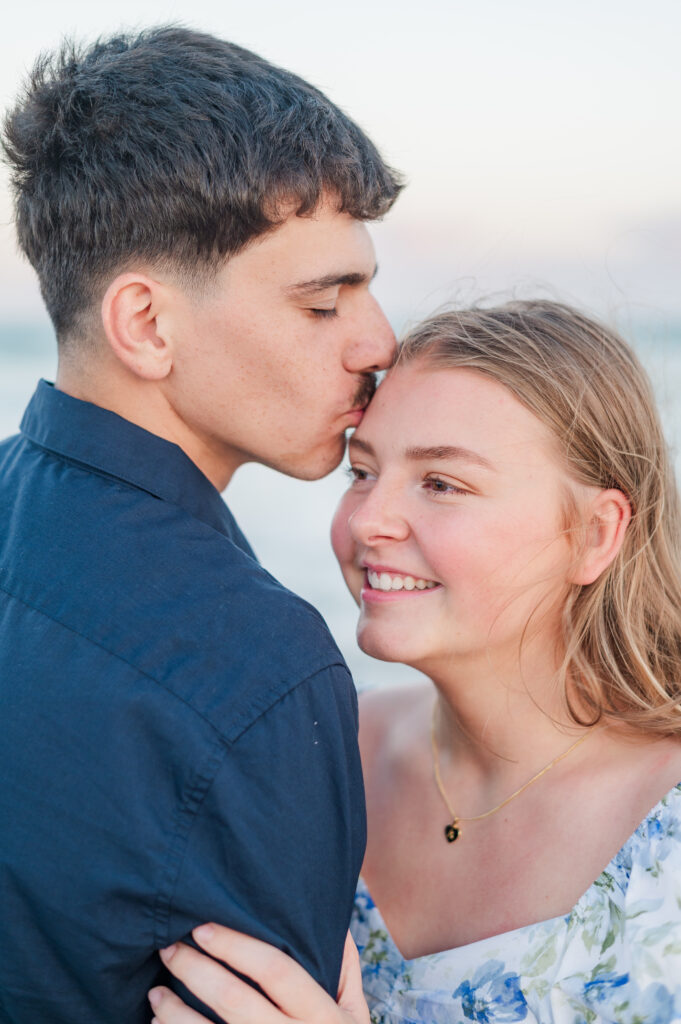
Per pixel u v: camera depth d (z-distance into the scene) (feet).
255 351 4.72
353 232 4.81
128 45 4.91
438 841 5.62
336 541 5.48
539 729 5.32
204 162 4.42
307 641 4.10
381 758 6.29
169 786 3.75
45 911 3.71
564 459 5.02
